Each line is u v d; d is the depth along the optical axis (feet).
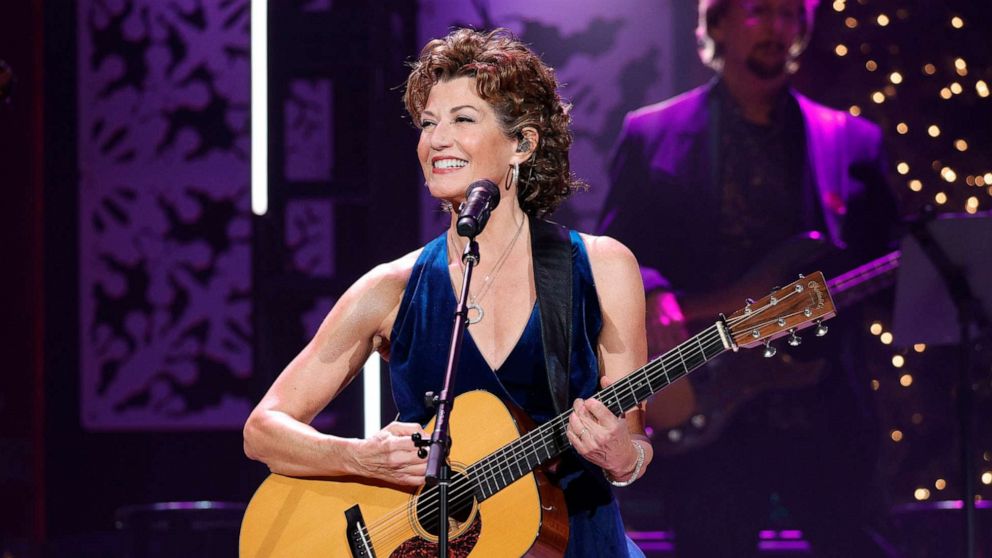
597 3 52.31
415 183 52.31
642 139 51.55
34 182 53.62
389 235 52.11
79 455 54.03
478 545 22.17
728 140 50.98
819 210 50.65
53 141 54.08
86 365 54.08
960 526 49.08
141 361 54.13
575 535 22.54
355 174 53.01
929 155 51.98
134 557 47.98
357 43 52.37
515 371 22.90
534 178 23.81
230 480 53.93
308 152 53.11
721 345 21.34
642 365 22.90
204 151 54.08
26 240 53.57
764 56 50.96
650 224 51.24
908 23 51.70
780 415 49.37
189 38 54.03
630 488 50.72
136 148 54.24
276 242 53.26
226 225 54.13
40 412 53.57
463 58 23.08
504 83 22.71
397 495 23.79
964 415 41.68
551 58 52.54
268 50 52.75
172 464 54.08
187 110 54.08
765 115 51.03
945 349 51.49
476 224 20.62
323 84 53.01
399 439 22.77
